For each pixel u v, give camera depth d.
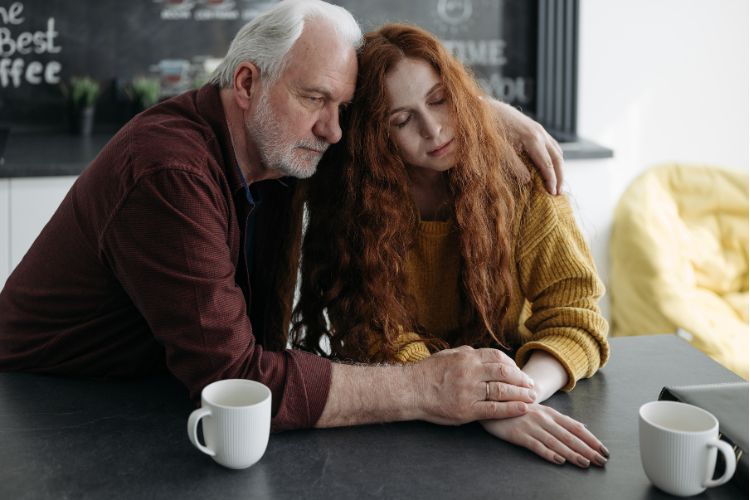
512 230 1.76
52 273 1.64
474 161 1.67
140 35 3.74
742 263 3.62
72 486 1.24
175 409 1.48
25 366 1.67
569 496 1.23
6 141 3.44
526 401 1.43
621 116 3.80
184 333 1.43
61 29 3.67
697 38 3.77
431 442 1.39
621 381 1.60
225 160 1.55
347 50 1.55
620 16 3.71
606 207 3.63
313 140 1.58
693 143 3.86
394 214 1.68
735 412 1.32
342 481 1.26
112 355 1.61
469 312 1.76
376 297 1.69
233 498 1.22
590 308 1.68
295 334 1.81
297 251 1.80
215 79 1.61
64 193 3.07
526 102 4.05
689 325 3.24
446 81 1.62
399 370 1.46
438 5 3.93
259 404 1.26
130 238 1.43
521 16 3.98
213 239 1.43
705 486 1.22
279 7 1.53
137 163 1.42
